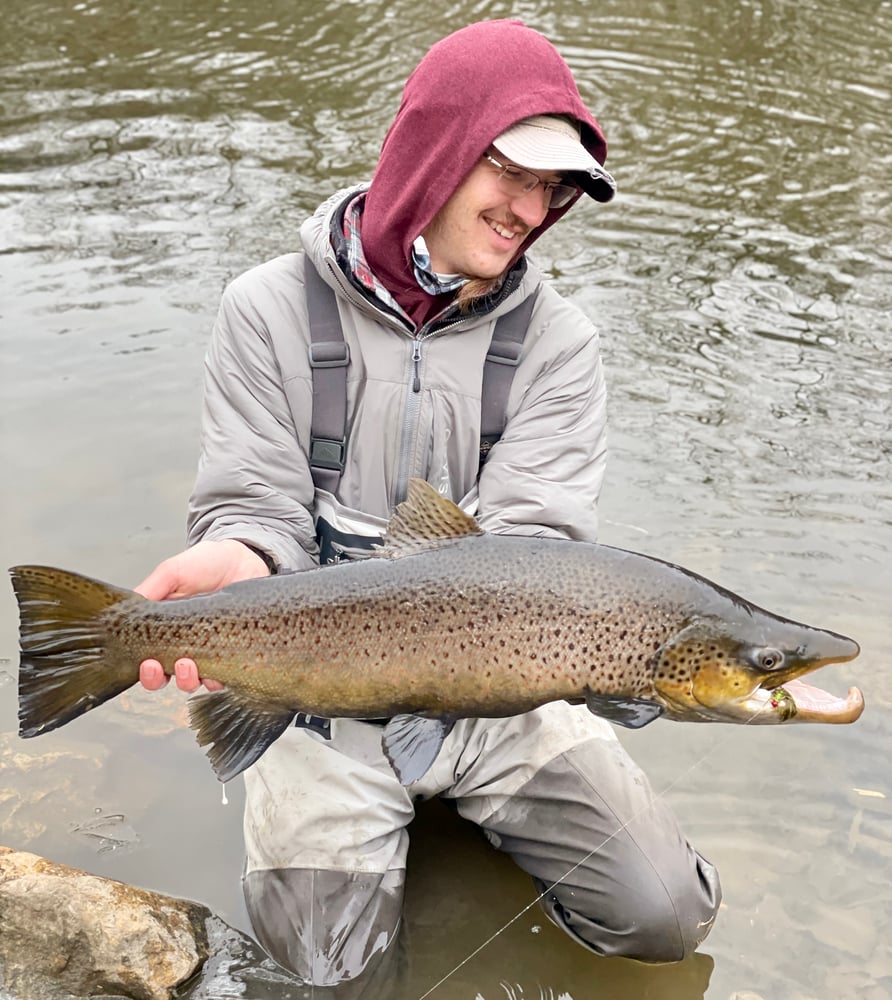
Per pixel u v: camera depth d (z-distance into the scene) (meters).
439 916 1.21
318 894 1.14
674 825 1.18
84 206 2.76
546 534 1.17
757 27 4.36
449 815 1.33
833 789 1.35
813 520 1.81
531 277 1.21
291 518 1.15
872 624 1.58
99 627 0.98
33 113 3.33
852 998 1.12
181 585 1.05
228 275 2.46
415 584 0.96
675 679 0.95
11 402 2.02
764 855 1.27
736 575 1.67
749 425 2.05
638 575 0.95
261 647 0.97
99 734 1.41
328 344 1.15
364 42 4.06
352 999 1.11
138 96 3.49
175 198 2.81
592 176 1.08
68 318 2.28
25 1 4.40
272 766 1.19
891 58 4.09
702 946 1.18
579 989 1.14
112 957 1.09
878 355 2.28
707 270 2.59
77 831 1.27
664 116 3.50
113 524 1.74
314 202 2.82
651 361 2.23
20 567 0.96
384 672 0.97
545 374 1.21
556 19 4.38
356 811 1.16
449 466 1.19
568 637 0.95
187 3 4.42
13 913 1.11
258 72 3.74
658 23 4.36
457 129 1.08
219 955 1.14
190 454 1.92
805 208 2.93
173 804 1.32
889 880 1.25
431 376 1.16
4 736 1.38
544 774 1.19
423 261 1.14
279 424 1.17
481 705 0.97
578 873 1.16
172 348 2.20
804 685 0.99
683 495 1.86
